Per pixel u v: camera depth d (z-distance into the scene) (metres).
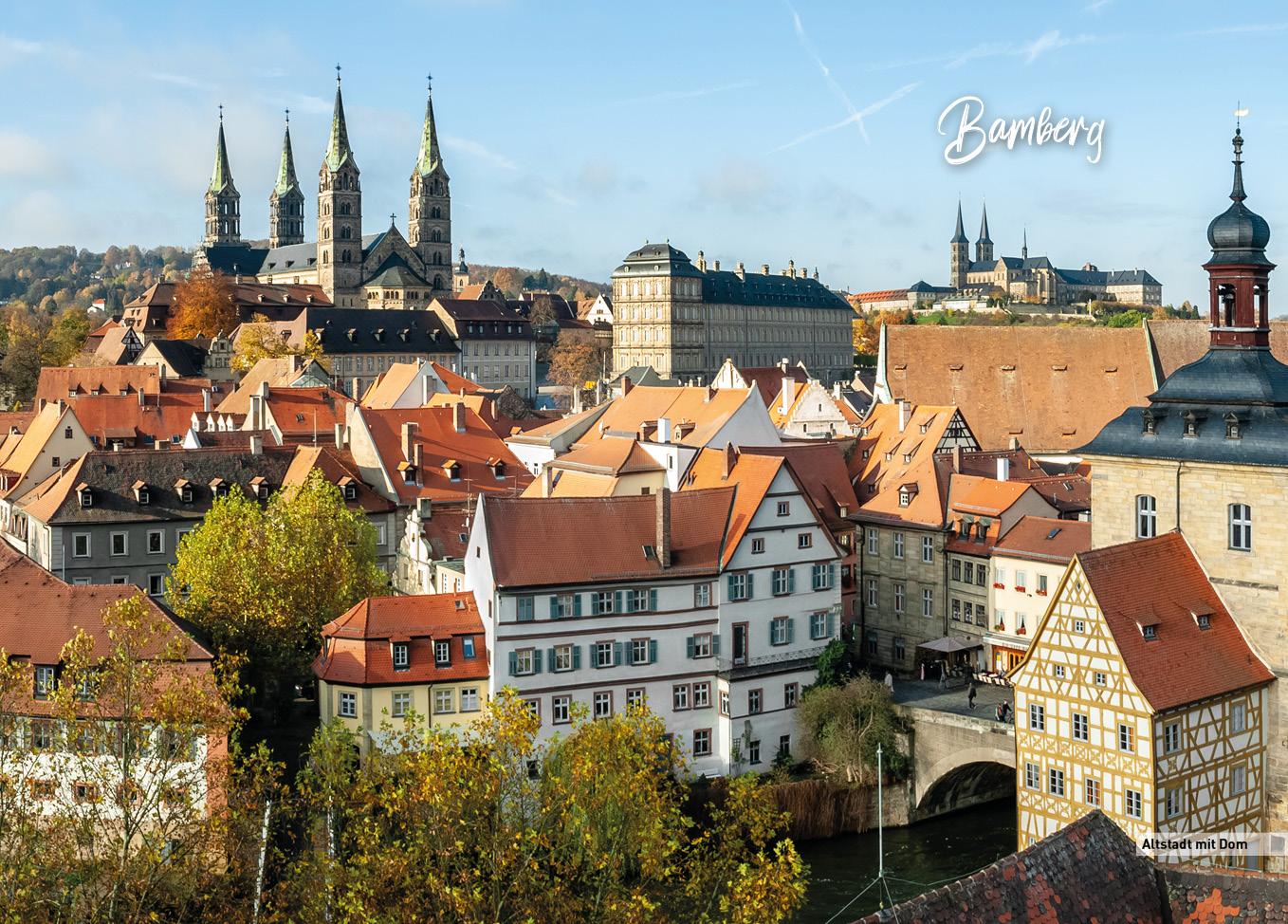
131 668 55.03
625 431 140.62
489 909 51.91
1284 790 75.62
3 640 75.94
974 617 103.69
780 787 87.00
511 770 58.03
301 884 55.03
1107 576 73.88
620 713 89.62
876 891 79.31
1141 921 36.75
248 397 190.50
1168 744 71.44
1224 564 76.12
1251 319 76.75
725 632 92.31
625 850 60.84
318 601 93.75
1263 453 73.50
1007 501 103.75
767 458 97.75
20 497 133.00
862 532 112.69
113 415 171.38
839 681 95.75
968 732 86.81
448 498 126.50
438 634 86.94
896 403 130.88
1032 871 36.53
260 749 57.66
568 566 88.44
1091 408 155.38
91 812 54.28
